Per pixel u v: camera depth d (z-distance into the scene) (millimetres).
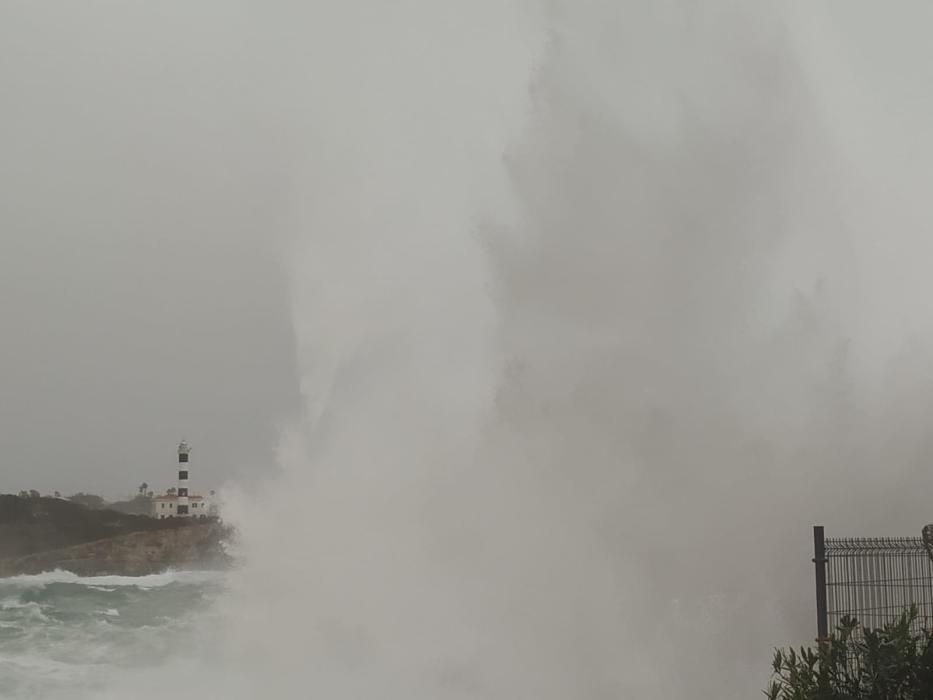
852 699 7566
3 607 50781
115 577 84312
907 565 12352
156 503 130500
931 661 7531
